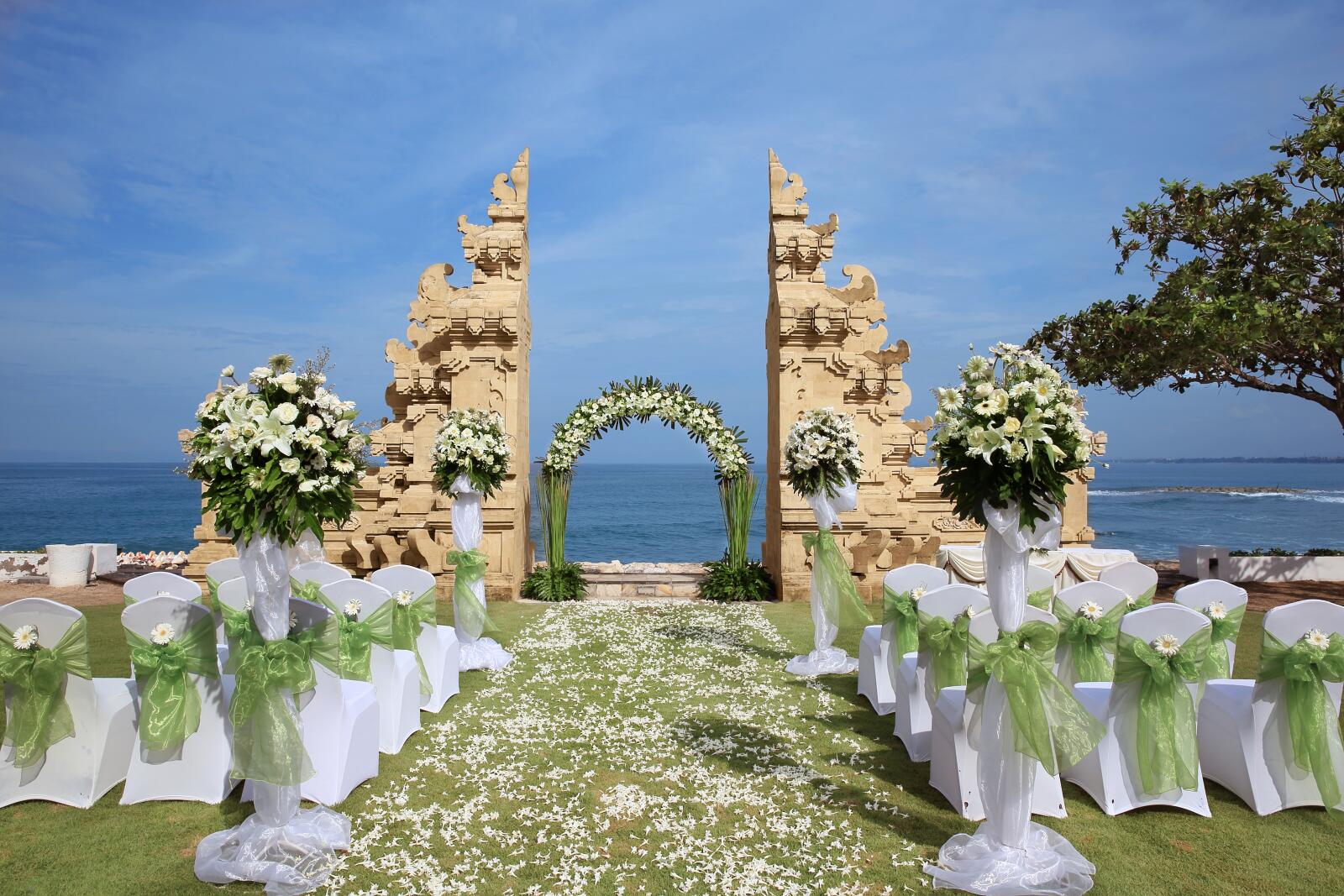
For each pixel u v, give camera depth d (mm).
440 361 11844
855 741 5773
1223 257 12453
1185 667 4316
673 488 87500
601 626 9914
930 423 12906
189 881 3738
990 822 3859
